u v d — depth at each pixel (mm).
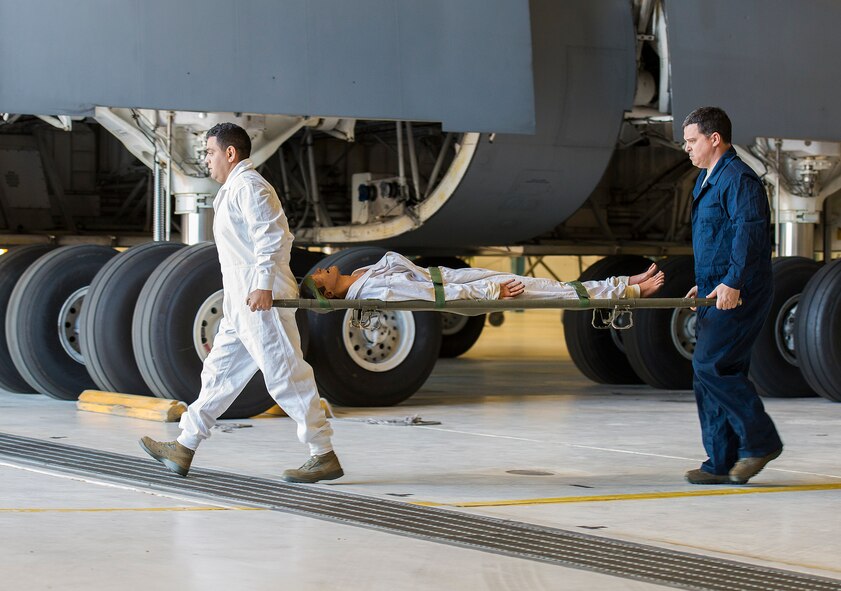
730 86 10758
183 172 10258
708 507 5953
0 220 13266
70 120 9836
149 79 9062
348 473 6715
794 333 11102
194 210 10305
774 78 10914
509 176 11500
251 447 7660
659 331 11914
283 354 6203
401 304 6285
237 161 6273
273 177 14000
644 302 6422
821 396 11320
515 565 4715
